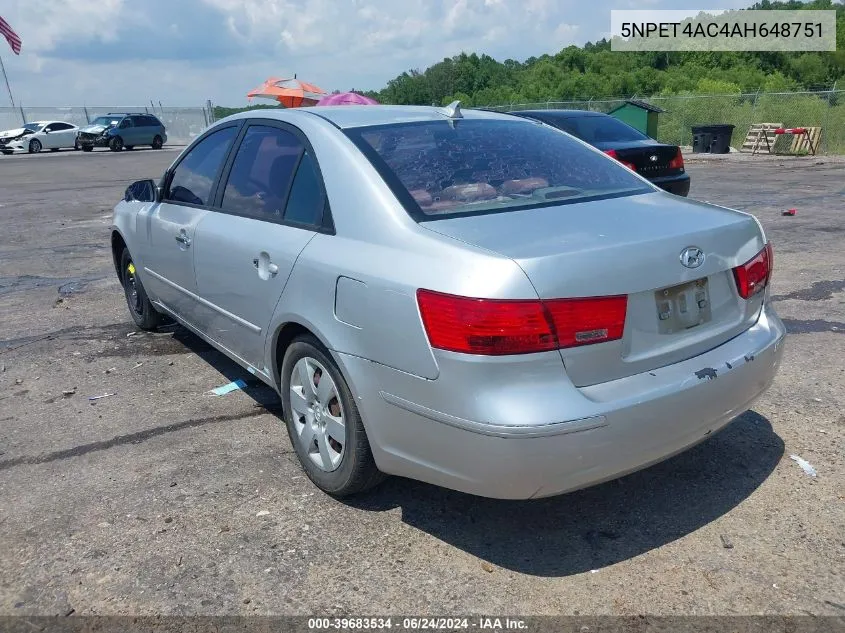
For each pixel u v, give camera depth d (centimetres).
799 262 755
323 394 331
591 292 262
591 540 307
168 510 335
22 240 1059
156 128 3769
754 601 268
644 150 1019
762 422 404
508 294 252
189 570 293
